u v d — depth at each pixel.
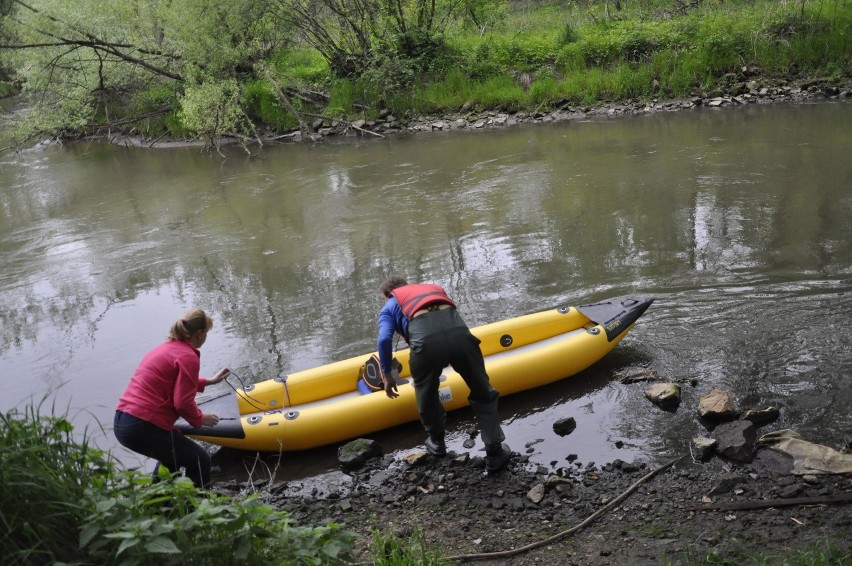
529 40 19.23
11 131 19.17
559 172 12.12
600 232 9.05
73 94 18.52
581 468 4.67
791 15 17.78
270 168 14.71
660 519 4.05
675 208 9.67
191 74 17.19
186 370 4.07
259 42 18.56
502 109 17.56
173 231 10.98
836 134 12.81
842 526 3.79
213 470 5.12
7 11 18.02
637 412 5.24
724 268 7.53
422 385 4.74
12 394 6.36
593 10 21.42
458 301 7.41
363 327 7.00
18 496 2.62
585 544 3.89
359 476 4.86
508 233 9.38
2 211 13.30
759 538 3.77
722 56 17.61
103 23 17.09
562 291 7.39
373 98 18.23
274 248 9.72
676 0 20.56
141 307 8.09
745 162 11.59
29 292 8.91
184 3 16.84
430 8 19.41
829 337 5.88
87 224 11.86
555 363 5.70
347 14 18.41
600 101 17.33
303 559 2.91
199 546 2.71
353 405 5.28
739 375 5.53
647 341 6.23
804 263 7.44
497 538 4.02
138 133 19.69
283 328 7.15
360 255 9.11
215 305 7.93
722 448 4.57
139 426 4.05
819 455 4.39
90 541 2.67
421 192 11.77
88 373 6.63
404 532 4.15
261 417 5.19
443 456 4.96
